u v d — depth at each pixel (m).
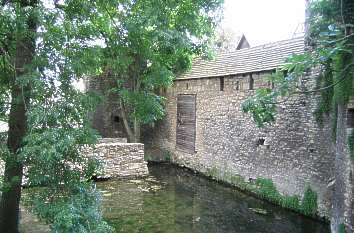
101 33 6.09
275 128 10.88
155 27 6.42
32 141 3.95
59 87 4.45
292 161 10.23
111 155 13.31
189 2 7.79
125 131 18.16
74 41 4.93
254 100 3.46
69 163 4.76
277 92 3.33
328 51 2.95
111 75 16.69
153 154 17.17
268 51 12.00
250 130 11.94
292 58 3.07
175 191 12.03
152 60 7.44
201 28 9.11
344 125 7.25
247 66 12.23
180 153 16.16
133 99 6.94
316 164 9.40
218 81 13.55
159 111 6.98
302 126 9.90
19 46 5.10
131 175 13.73
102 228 4.21
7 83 5.47
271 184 11.00
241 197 11.53
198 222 9.18
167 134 17.20
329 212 8.98
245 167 12.18
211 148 14.02
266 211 10.20
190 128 15.42
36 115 4.07
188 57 14.70
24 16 4.43
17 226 5.95
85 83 17.75
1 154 4.88
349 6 4.45
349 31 4.37
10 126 5.33
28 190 4.93
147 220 9.19
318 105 9.13
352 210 7.02
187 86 15.63
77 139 4.40
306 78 9.56
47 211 4.07
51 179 4.30
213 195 11.69
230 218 9.58
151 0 6.30
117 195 11.33
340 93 7.08
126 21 6.02
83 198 4.35
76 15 5.32
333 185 8.38
